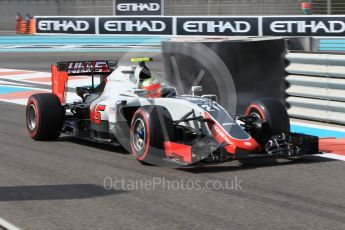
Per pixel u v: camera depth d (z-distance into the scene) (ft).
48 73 159.22
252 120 59.11
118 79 64.44
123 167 56.29
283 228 38.01
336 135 74.33
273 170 54.65
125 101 60.13
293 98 86.94
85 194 46.70
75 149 65.46
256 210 42.04
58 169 55.67
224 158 51.93
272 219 39.93
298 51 86.69
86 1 256.93
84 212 41.83
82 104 69.31
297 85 86.43
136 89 60.80
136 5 237.04
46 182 50.80
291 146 55.88
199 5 234.99
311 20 178.40
